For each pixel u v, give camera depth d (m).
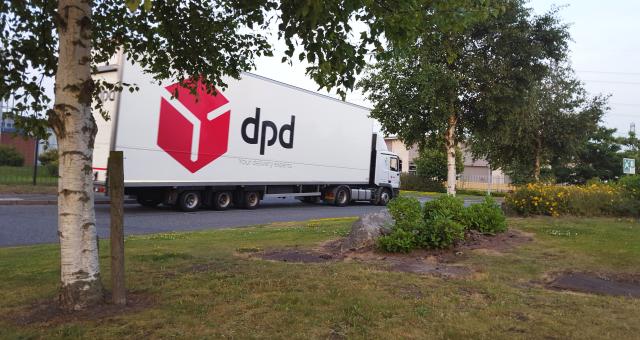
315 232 10.28
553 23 15.15
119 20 6.81
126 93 14.55
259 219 16.16
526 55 14.82
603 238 8.73
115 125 14.40
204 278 5.97
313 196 23.66
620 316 4.67
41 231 11.52
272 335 4.14
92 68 7.21
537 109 25.25
